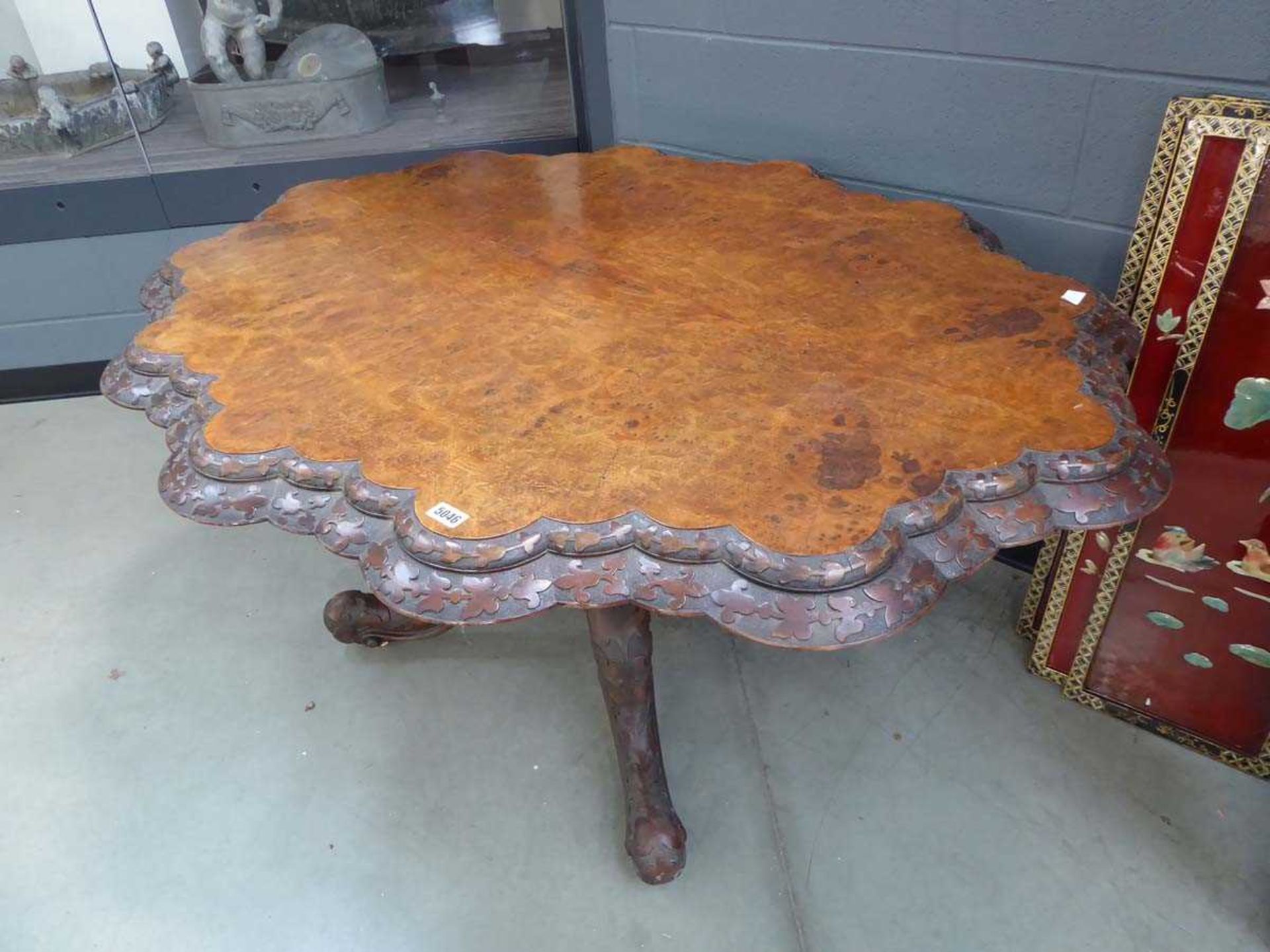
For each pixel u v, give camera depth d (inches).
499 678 63.5
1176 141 45.9
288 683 64.1
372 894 51.1
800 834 52.5
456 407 40.8
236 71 82.0
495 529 34.4
